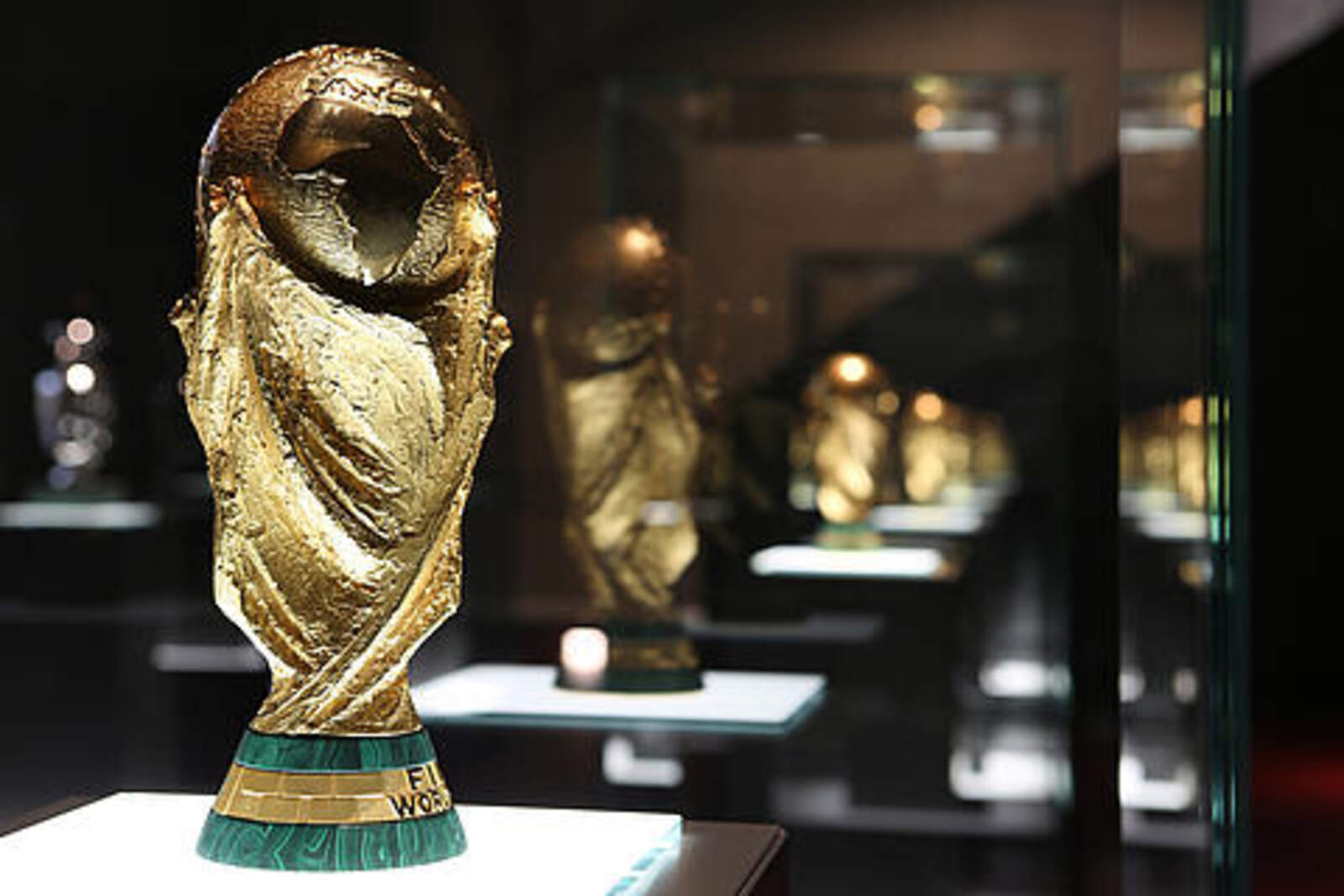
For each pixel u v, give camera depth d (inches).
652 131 114.3
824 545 115.2
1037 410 115.1
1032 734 115.5
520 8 113.0
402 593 65.0
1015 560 115.6
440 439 65.1
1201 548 106.7
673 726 110.6
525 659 112.0
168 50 105.6
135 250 105.8
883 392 115.8
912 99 114.8
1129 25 107.3
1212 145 103.9
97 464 106.7
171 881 62.2
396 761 64.8
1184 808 110.0
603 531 111.5
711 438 114.7
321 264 63.3
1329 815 148.8
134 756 108.2
